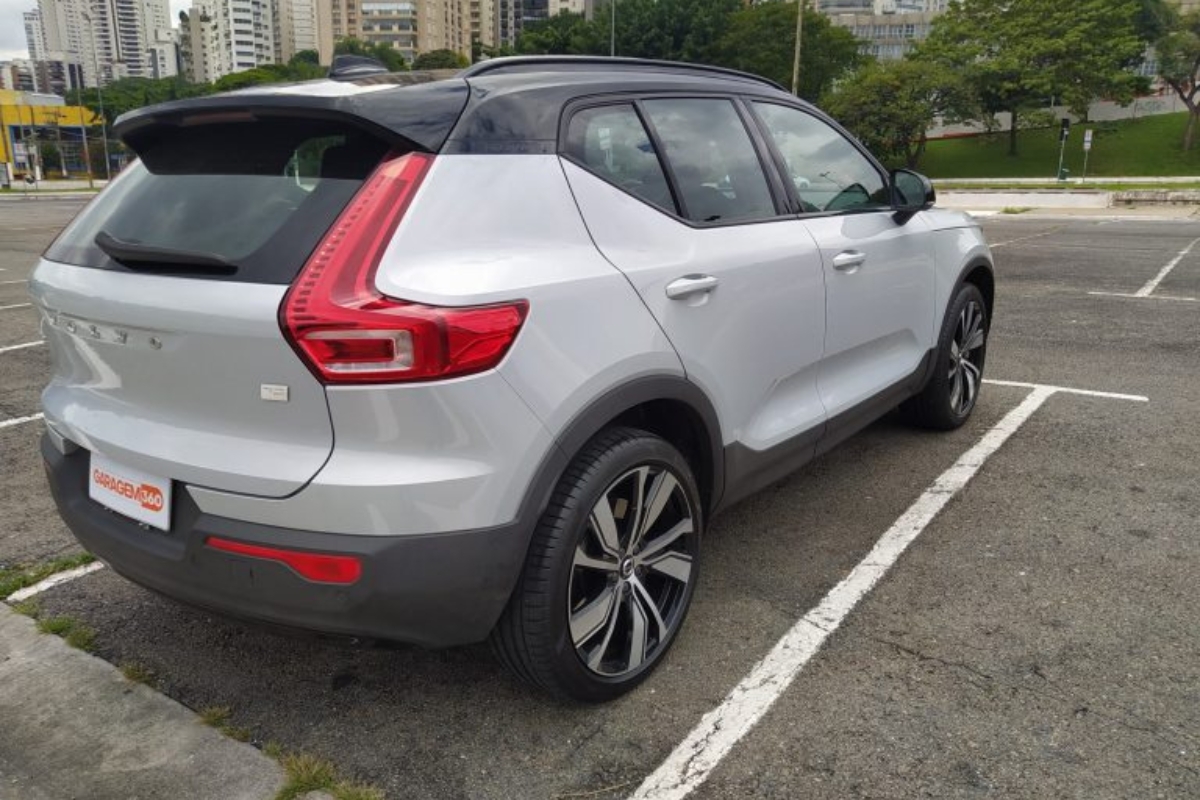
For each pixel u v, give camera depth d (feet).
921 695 8.74
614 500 8.47
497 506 7.18
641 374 8.29
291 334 6.61
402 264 6.83
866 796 7.49
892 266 12.97
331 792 7.61
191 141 8.30
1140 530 12.17
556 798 7.56
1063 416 17.04
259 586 7.10
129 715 8.66
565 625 7.92
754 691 8.87
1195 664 9.13
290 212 7.18
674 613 9.32
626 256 8.50
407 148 7.35
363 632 7.14
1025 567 11.23
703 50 181.27
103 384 8.03
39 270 8.61
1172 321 25.88
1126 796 7.39
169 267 7.34
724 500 10.13
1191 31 179.93
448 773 7.86
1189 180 143.13
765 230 10.50
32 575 11.35
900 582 10.92
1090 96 173.68
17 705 8.80
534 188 7.94
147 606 10.64
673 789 7.63
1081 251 45.21
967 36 184.03
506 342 7.07
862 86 162.09
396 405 6.72
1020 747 7.99
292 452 6.95
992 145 198.80
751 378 10.08
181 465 7.32
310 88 7.95
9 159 232.94
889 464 14.71
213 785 7.73
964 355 16.05
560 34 192.54
